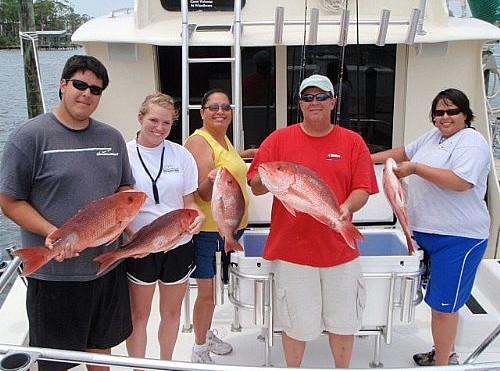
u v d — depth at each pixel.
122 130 3.84
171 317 2.76
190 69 3.83
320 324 2.61
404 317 2.80
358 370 1.84
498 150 6.04
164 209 2.56
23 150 2.17
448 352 2.85
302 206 2.27
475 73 3.82
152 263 2.60
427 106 3.86
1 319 3.15
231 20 3.99
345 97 3.89
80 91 2.16
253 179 2.54
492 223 4.00
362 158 2.49
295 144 2.47
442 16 3.87
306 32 3.68
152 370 1.86
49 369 2.43
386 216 3.35
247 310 2.78
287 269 2.53
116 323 2.50
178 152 2.62
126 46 3.68
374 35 3.62
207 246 2.88
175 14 4.04
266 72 3.82
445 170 2.64
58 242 2.08
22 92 15.52
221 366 1.84
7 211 2.20
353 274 2.55
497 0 5.31
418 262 2.74
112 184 2.33
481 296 3.50
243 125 3.92
